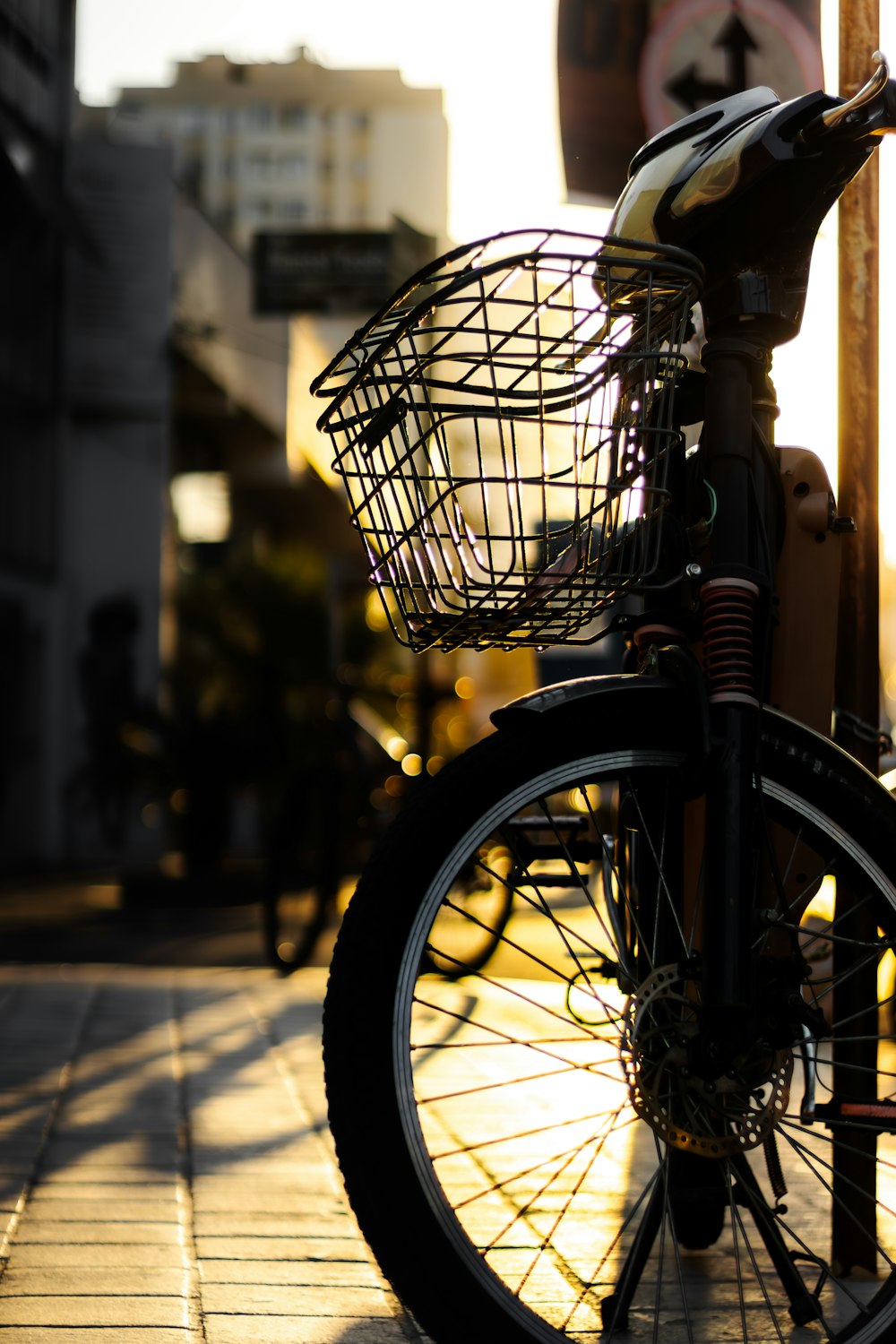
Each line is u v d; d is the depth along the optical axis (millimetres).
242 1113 3830
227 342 25172
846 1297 2432
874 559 2697
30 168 19375
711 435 2074
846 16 2732
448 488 1761
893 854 2086
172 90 91312
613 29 3387
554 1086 4102
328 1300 2375
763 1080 1966
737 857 1952
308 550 16312
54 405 21953
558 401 1812
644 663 2150
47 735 21359
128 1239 2688
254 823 27375
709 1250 2684
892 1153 3094
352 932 1871
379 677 15000
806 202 2092
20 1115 3777
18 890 15805
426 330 1764
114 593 22516
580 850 2271
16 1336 2158
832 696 2285
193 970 7508
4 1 19094
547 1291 2350
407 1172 1826
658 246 1786
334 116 90875
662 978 2002
